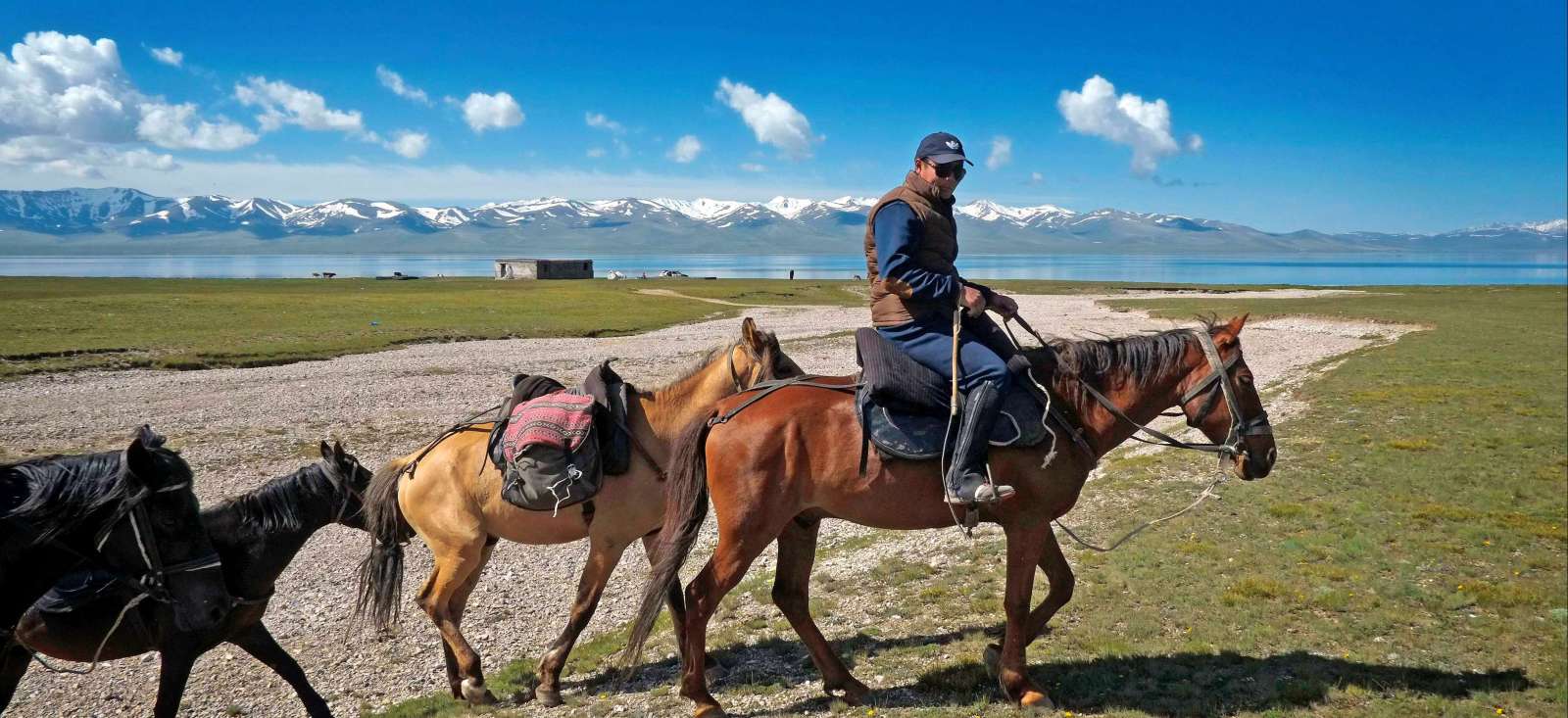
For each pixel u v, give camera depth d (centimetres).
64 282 9169
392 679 797
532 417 678
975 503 556
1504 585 840
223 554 596
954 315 568
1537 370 2611
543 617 953
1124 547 996
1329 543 987
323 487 643
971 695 634
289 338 3881
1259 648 708
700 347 3916
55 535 512
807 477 591
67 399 2361
